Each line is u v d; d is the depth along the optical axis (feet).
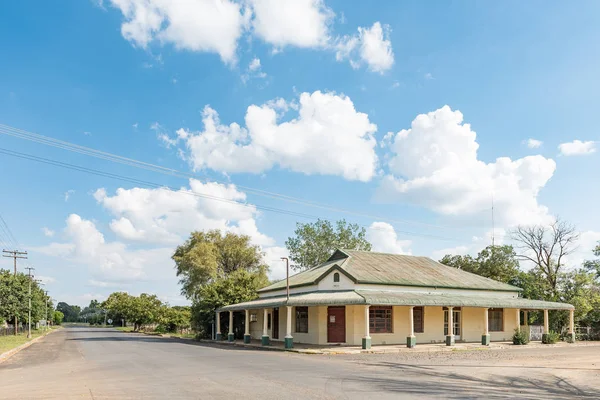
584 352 85.10
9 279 183.83
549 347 98.89
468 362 65.98
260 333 120.88
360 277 98.17
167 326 211.20
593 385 45.39
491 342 107.96
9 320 194.70
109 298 409.90
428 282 106.93
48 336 195.72
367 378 48.37
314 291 101.86
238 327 130.11
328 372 53.62
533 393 40.24
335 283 99.96
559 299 139.03
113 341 141.28
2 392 41.39
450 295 106.11
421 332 102.58
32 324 268.62
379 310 98.48
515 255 162.40
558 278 143.43
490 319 114.21
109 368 60.59
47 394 39.68
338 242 195.52
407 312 101.45
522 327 117.91
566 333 119.14
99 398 37.29
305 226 197.88
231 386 42.93
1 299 178.19
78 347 112.57
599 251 155.33
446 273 119.65
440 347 92.27
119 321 460.55
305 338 100.94
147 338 164.25
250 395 38.04
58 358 81.10
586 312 129.18
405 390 40.73
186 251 205.16
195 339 141.08
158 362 67.56
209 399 36.32
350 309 96.32
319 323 97.66
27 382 48.39
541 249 158.40
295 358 72.49
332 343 96.37
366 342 86.17
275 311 115.75
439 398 36.94
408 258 124.98
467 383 45.50
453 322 108.37
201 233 206.69
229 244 207.10
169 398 36.94
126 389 41.73
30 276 220.23
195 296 184.65
